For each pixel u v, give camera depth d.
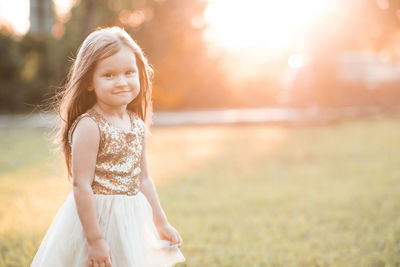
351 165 7.16
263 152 8.63
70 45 19.14
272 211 4.76
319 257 3.38
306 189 5.74
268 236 3.92
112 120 1.96
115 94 1.86
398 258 3.27
